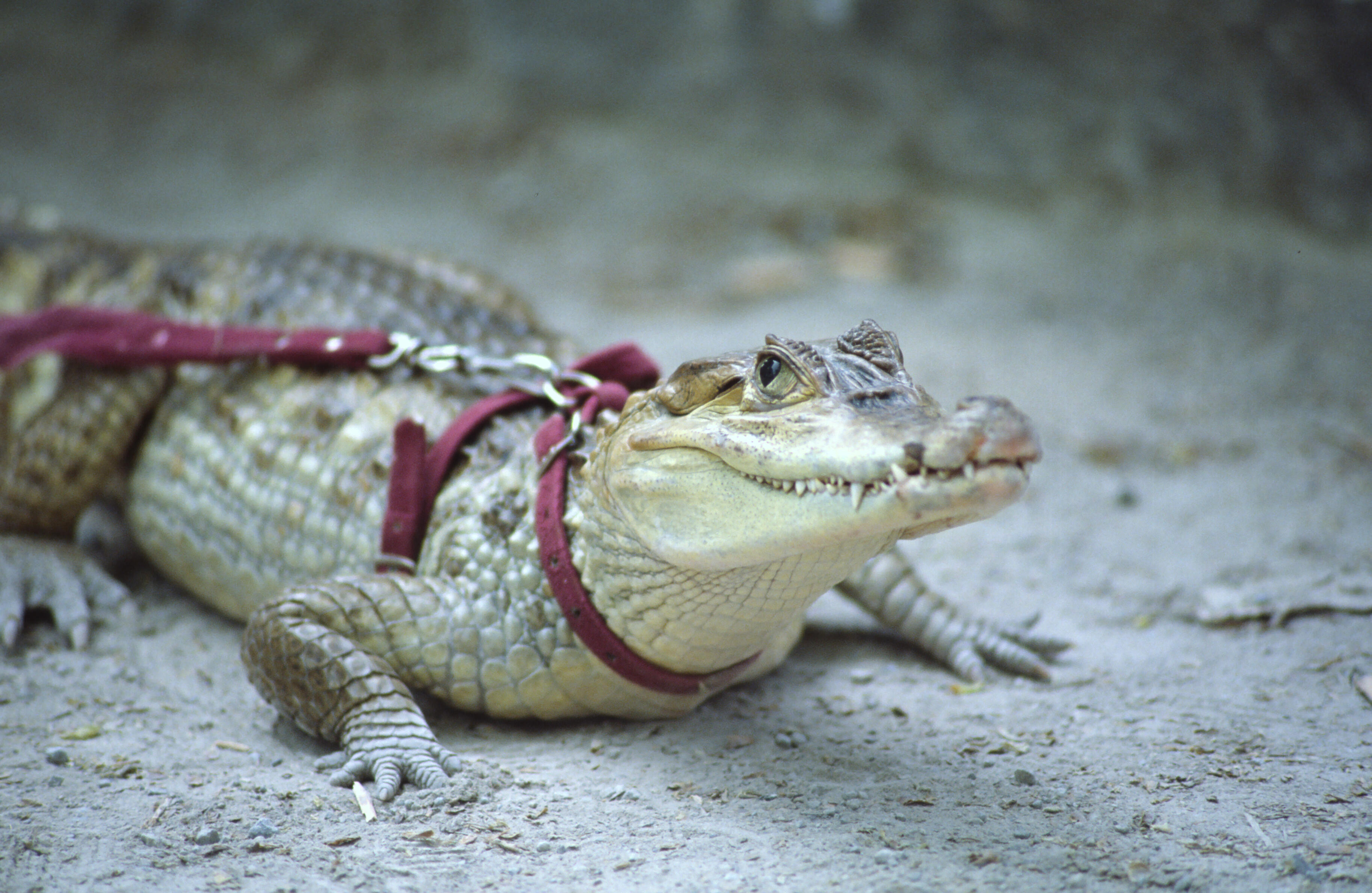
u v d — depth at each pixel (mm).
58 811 3824
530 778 4121
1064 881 3408
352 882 3416
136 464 5980
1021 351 10477
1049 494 7484
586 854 3600
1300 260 12781
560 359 5793
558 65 16719
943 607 5430
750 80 15680
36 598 5543
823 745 4461
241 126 16828
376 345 5332
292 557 5195
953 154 14695
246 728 4641
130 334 5754
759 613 4066
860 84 15094
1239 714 4668
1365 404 8992
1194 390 9469
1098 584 6176
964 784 4102
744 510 3658
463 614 4496
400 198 15109
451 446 4855
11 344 5984
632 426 4086
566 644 4398
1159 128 13664
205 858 3539
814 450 3459
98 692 4871
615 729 4594
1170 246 13289
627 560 4133
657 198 14891
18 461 5883
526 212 14695
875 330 3914
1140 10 13516
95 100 17219
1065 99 14039
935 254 13375
